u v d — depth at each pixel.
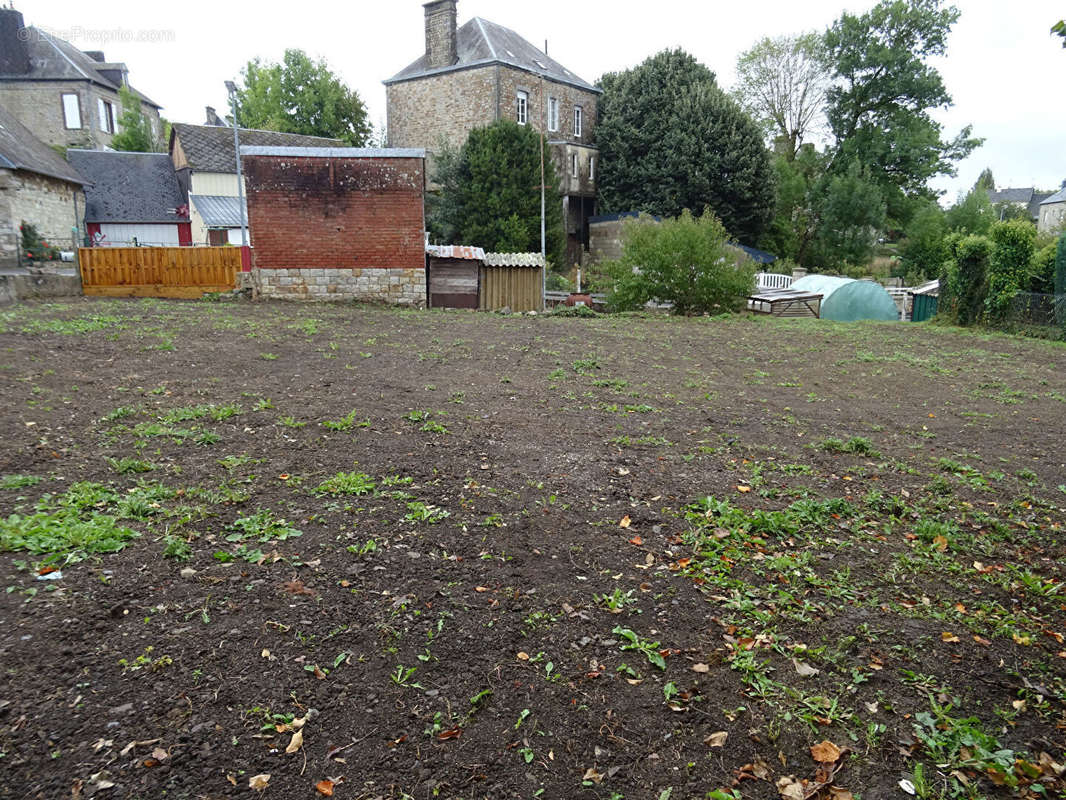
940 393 9.39
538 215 28.39
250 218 15.40
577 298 20.91
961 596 3.81
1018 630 3.48
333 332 11.67
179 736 2.45
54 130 36.16
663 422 6.98
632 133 34.66
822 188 42.47
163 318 11.91
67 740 2.37
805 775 2.49
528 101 32.31
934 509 5.02
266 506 4.30
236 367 8.41
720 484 5.23
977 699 2.94
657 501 4.82
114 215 26.97
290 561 3.63
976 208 42.97
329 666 2.87
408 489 4.74
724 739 2.63
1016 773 2.51
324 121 44.12
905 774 2.50
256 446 5.42
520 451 5.70
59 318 11.10
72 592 3.17
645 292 19.66
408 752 2.48
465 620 3.26
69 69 35.75
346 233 15.86
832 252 41.28
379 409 6.78
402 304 16.39
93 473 4.59
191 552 3.64
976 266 17.78
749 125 34.03
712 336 14.13
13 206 20.09
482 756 2.49
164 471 4.73
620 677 2.95
